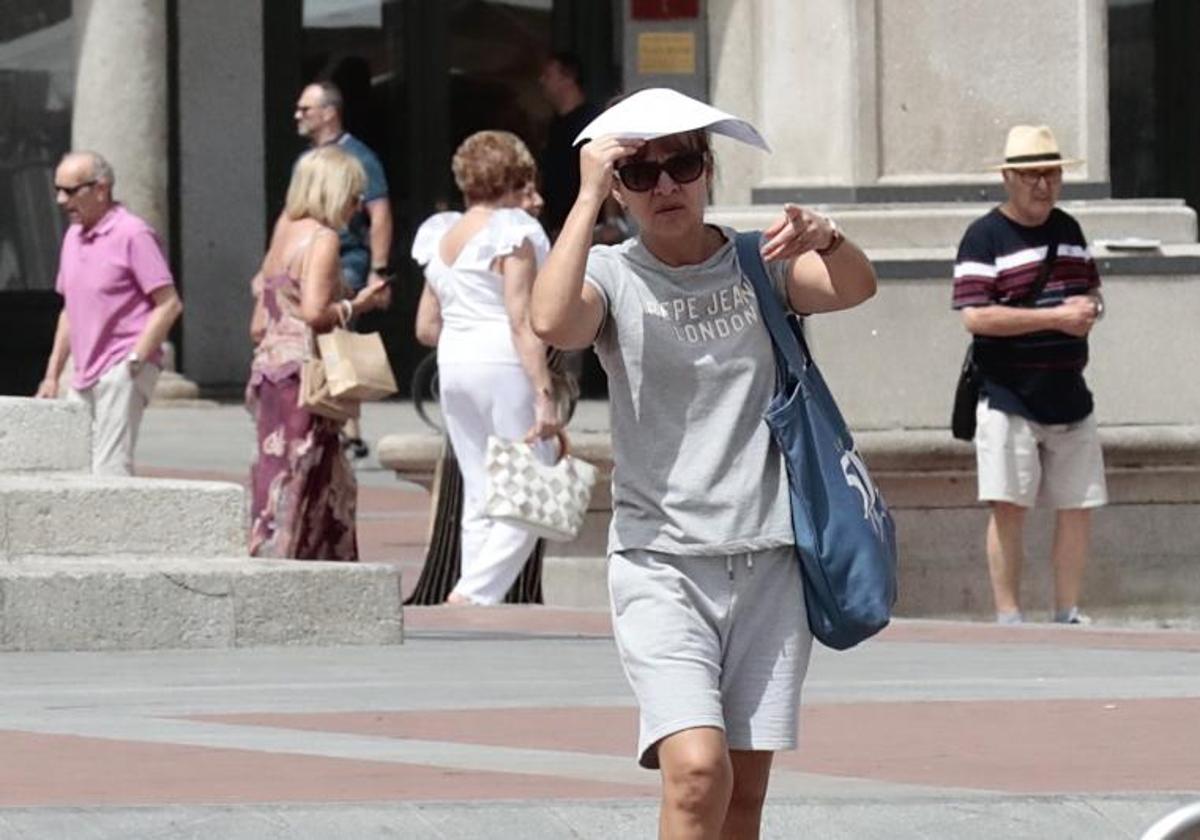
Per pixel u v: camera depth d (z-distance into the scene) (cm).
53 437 2911
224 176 6391
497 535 3117
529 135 6431
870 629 1401
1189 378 3541
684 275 1400
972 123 3572
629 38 4619
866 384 3466
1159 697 2228
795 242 1386
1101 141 3597
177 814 1603
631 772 1797
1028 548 3428
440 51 6406
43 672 2409
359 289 4847
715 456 1394
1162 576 3475
